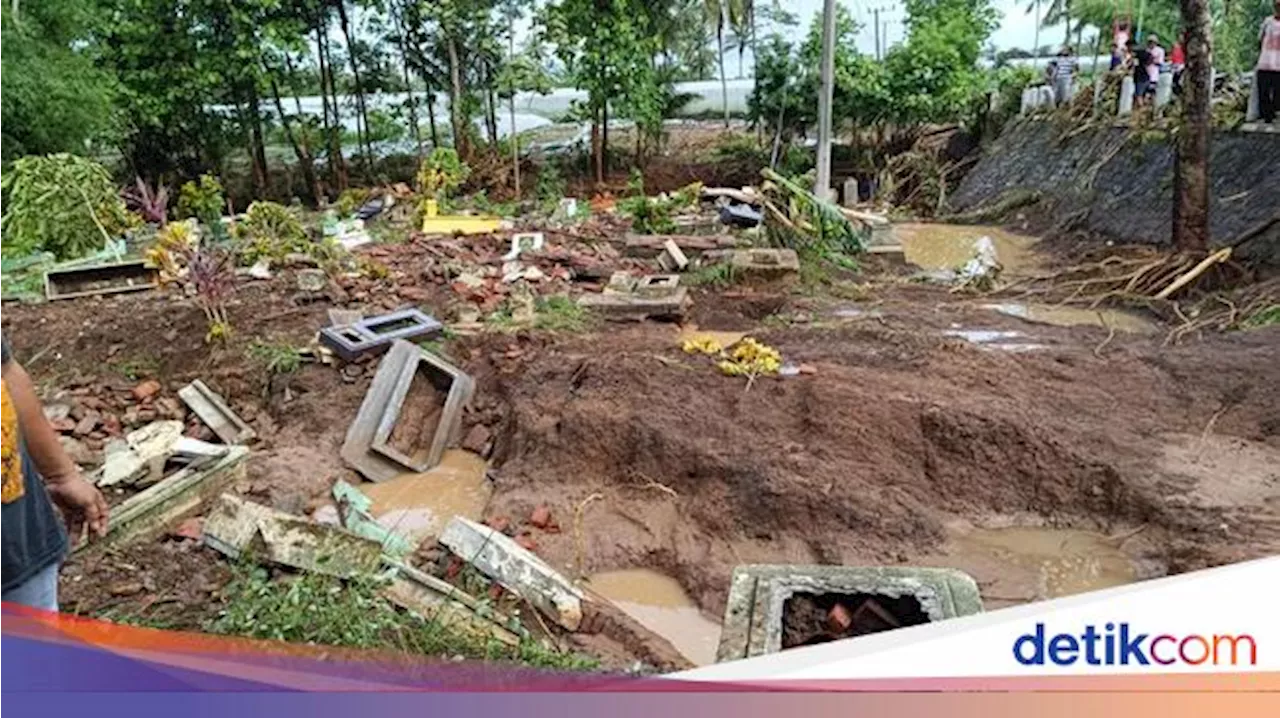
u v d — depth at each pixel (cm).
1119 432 601
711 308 902
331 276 927
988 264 1150
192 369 736
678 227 1235
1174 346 764
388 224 1340
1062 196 1543
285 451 613
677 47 2141
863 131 2177
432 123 2064
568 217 1381
